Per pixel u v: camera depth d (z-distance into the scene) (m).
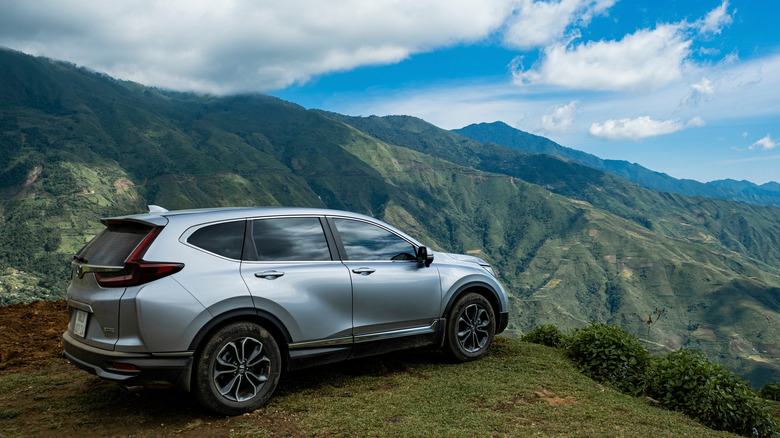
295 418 3.88
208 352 3.84
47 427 3.75
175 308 3.73
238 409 3.95
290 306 4.25
